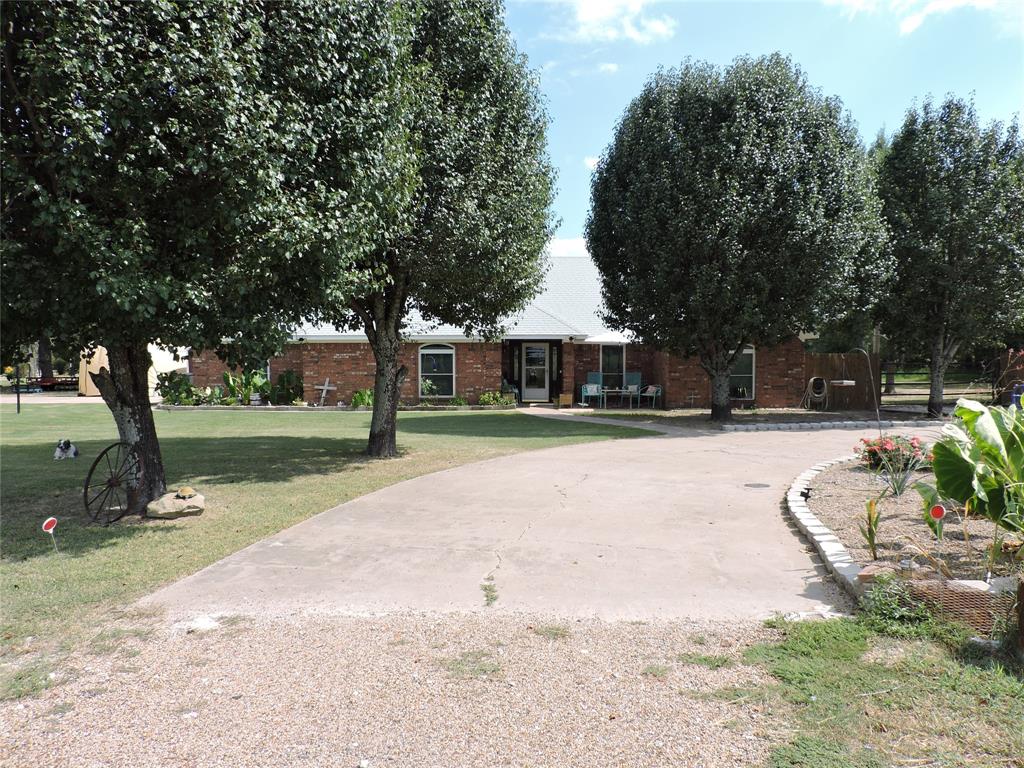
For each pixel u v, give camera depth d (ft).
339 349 75.41
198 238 19.03
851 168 53.42
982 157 58.34
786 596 14.39
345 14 23.00
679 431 49.19
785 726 9.23
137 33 16.96
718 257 49.70
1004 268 57.52
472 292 36.68
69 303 17.39
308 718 9.57
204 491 26.43
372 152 24.48
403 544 18.62
